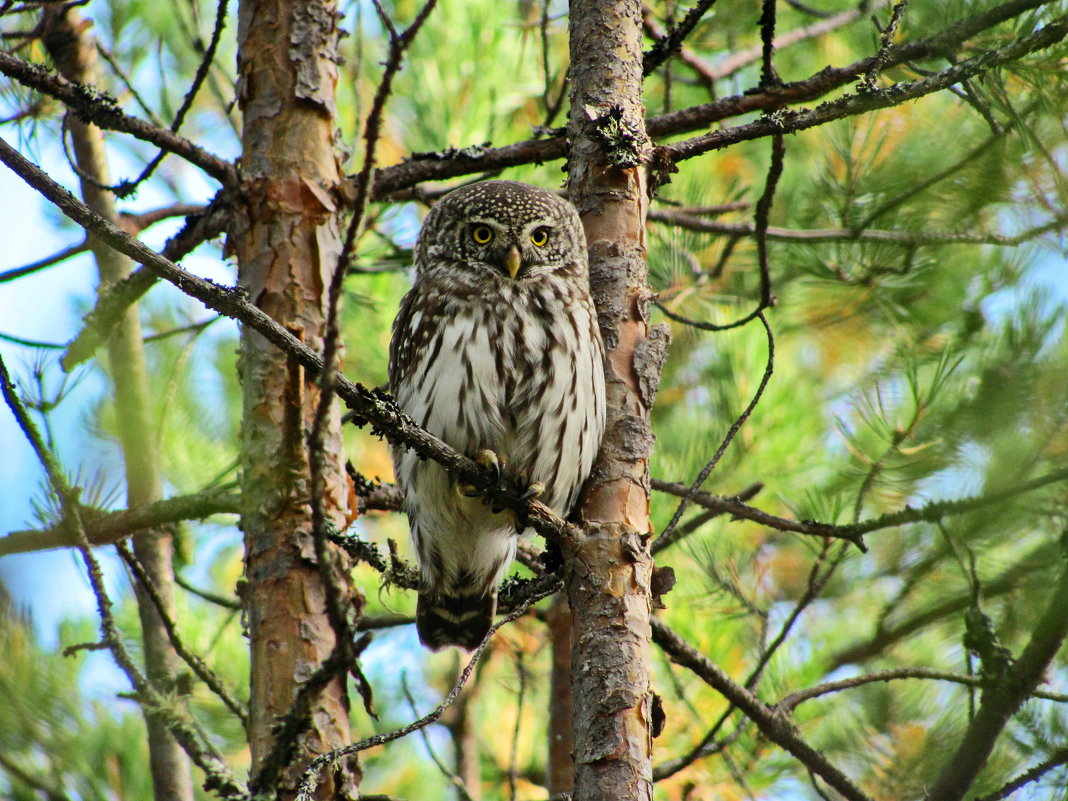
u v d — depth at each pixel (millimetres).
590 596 7336
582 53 8523
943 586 11219
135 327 10523
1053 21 8938
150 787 10219
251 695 8617
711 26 13242
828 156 11875
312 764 6391
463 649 11188
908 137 11391
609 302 8164
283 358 9156
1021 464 8859
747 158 14844
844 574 12203
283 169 9562
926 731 10797
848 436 11125
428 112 12445
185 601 12289
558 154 9977
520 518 7562
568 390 9781
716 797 11273
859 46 12438
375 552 8906
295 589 8656
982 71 8805
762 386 8281
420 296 10445
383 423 7180
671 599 11742
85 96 8867
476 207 10422
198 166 9398
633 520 7633
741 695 9234
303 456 8734
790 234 11375
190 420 12289
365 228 11289
